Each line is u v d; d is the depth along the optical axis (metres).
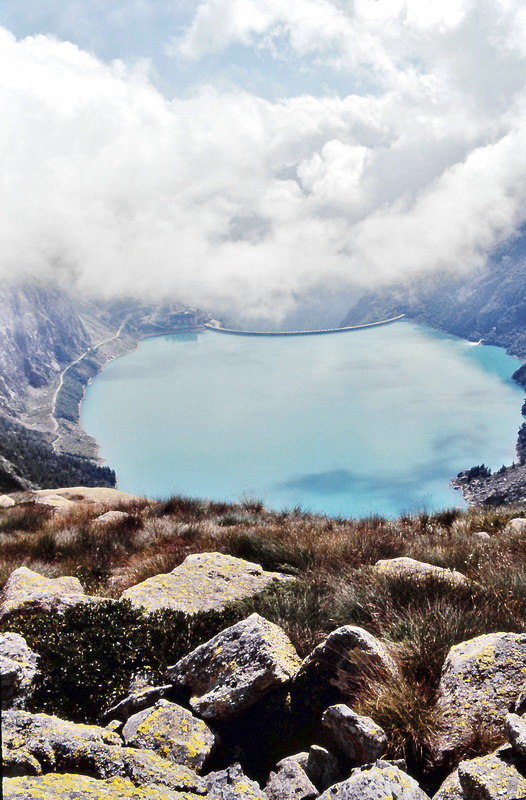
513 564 11.45
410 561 11.85
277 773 5.65
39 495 42.38
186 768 5.54
